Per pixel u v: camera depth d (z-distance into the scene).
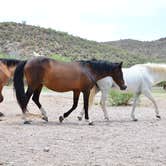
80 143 10.78
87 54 79.88
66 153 9.56
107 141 11.14
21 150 9.79
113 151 9.87
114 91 22.34
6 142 10.70
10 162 8.65
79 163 8.65
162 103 23.73
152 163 8.75
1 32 81.69
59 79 13.95
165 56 105.88
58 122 14.67
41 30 87.38
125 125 14.28
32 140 11.03
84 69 14.27
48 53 73.81
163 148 10.30
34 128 13.00
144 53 113.38
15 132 12.17
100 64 14.53
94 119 15.91
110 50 88.88
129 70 15.91
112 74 14.82
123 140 11.32
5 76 15.91
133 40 129.88
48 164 8.52
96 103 22.33
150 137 11.86
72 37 90.56
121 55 85.94
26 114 14.02
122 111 19.14
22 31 84.25
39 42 78.88
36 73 13.75
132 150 10.01
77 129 13.09
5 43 75.62
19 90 13.78
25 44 76.00
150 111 19.41
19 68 13.87
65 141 11.01
